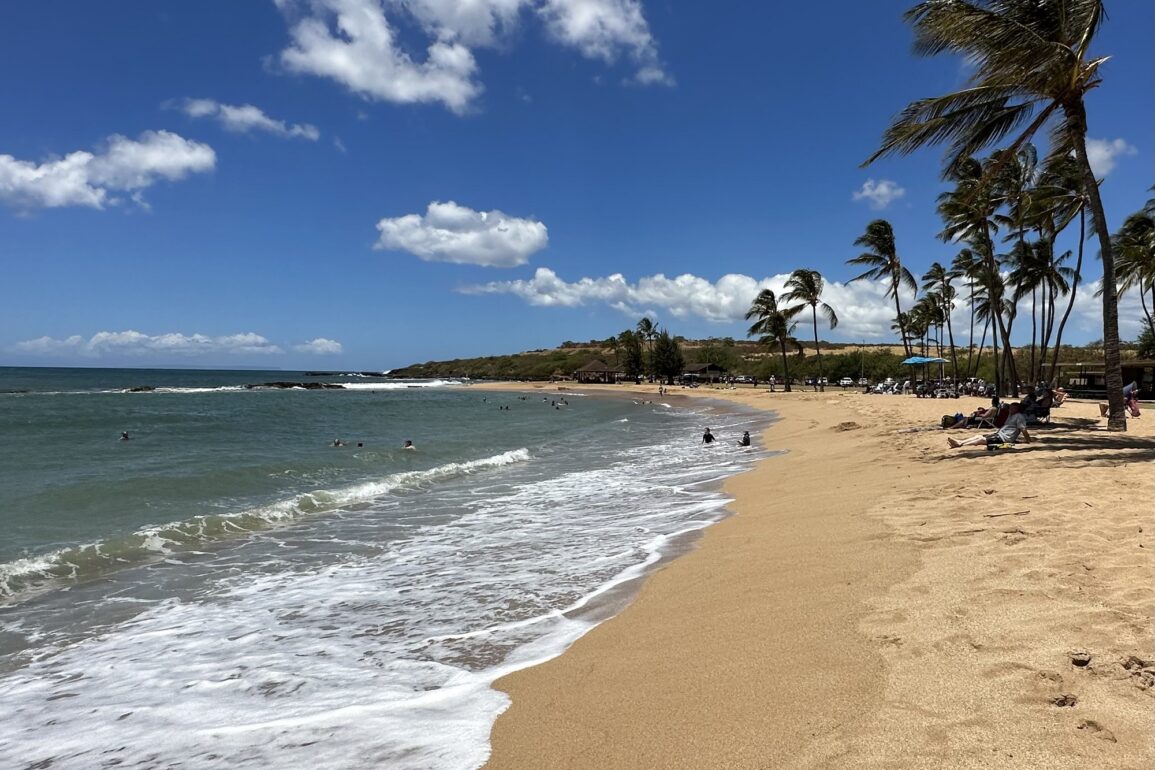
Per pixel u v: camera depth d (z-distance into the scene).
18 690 4.80
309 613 6.35
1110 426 13.57
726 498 11.41
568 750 3.46
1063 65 11.84
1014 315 42.28
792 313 61.78
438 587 7.06
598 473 15.69
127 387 77.88
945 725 3.07
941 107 13.29
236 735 4.04
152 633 5.89
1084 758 2.69
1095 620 3.97
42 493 12.20
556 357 158.00
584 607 6.16
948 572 5.24
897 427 18.70
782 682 3.80
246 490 13.44
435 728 3.94
